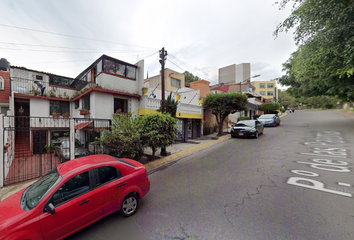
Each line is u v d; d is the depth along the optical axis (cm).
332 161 578
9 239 204
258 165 591
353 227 256
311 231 251
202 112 1388
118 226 294
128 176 335
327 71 888
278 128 1641
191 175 540
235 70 6619
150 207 353
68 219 252
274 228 263
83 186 280
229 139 1224
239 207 331
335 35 669
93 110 941
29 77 1233
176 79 2116
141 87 1151
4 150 543
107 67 1029
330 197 348
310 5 679
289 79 1745
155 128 692
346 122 1611
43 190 267
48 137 1171
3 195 460
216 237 251
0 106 1205
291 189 394
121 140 610
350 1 599
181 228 279
